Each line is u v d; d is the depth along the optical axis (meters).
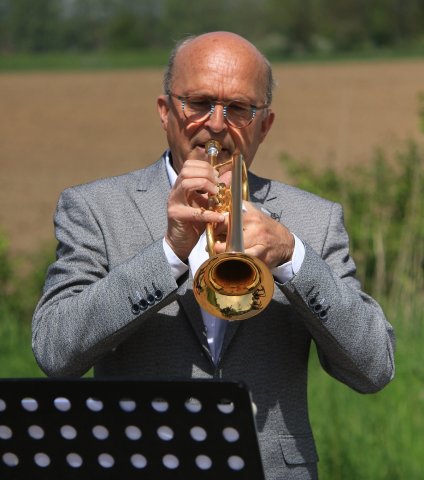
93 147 28.77
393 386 7.57
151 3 96.56
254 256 3.56
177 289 3.82
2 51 95.81
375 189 11.45
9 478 3.49
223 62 4.00
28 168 25.81
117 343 3.89
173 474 3.37
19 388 3.30
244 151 4.06
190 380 3.18
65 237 4.18
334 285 3.89
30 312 10.88
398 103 33.81
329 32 84.56
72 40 95.38
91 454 3.40
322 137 27.27
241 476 3.31
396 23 84.44
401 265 9.80
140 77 48.19
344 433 7.03
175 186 3.73
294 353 4.11
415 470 6.80
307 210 4.29
